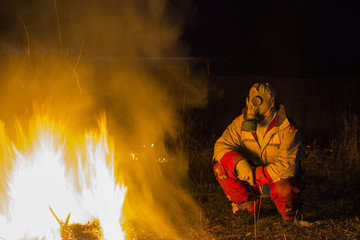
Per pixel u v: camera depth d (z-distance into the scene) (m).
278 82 8.55
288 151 3.31
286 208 3.49
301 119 7.92
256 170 3.34
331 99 7.90
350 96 7.74
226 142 3.56
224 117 8.41
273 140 3.37
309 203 4.28
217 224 3.79
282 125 3.33
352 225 3.69
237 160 3.37
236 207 3.68
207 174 5.05
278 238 3.44
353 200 4.34
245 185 3.55
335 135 6.75
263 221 3.76
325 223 3.73
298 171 3.43
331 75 13.56
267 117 3.35
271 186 3.41
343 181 4.86
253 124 3.20
